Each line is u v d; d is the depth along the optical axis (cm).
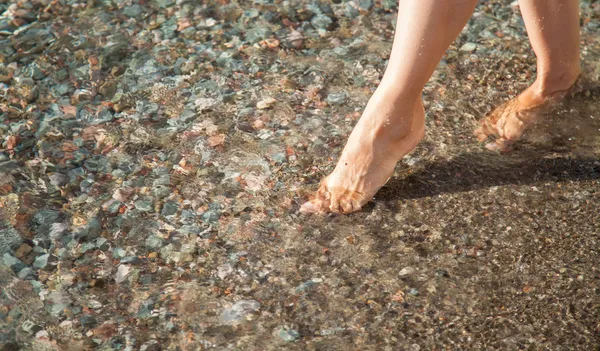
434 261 201
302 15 298
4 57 276
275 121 248
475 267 199
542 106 244
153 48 281
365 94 259
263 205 218
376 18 296
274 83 264
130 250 204
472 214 214
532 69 269
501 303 189
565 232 208
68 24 293
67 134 243
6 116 250
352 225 212
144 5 302
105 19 295
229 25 293
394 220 213
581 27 286
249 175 228
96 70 270
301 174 228
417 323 184
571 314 186
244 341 180
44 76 268
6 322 184
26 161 233
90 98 258
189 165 232
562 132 239
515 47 279
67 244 206
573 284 193
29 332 182
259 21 295
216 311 187
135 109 254
